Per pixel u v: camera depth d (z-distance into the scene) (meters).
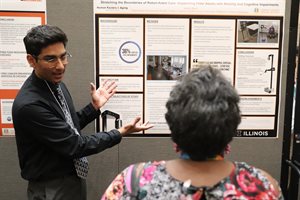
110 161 2.04
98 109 1.82
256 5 1.94
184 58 1.97
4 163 2.01
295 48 1.99
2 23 1.89
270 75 2.00
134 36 1.94
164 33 1.94
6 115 1.97
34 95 1.43
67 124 1.47
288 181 2.09
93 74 1.96
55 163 1.52
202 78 0.77
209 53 1.97
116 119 2.00
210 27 1.95
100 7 1.91
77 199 1.63
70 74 1.96
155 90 1.99
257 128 2.05
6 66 1.93
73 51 1.94
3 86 1.94
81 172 1.60
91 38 1.93
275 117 2.04
